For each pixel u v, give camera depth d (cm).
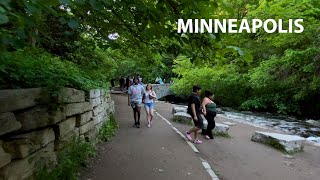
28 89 378
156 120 1430
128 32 509
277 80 2458
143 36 454
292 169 695
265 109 2952
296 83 2420
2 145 317
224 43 394
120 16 422
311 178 634
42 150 417
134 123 1274
